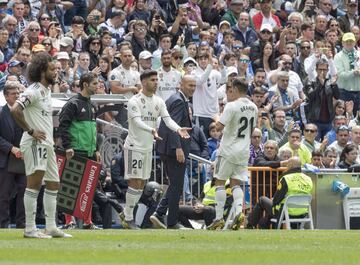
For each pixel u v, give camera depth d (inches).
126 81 2102.6
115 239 1301.7
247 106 1572.3
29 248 1136.8
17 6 2245.3
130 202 1643.7
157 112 1637.6
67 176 1643.7
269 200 1738.4
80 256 1054.4
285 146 1984.5
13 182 1662.2
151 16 2524.6
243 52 2482.8
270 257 1061.1
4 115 1654.8
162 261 1010.1
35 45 2075.5
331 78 2412.6
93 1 2502.5
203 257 1051.3
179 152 1642.5
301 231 1534.2
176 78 2122.3
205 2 2630.4
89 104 1646.2
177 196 1669.5
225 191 1590.8
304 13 2768.2
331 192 1801.2
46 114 1299.2
